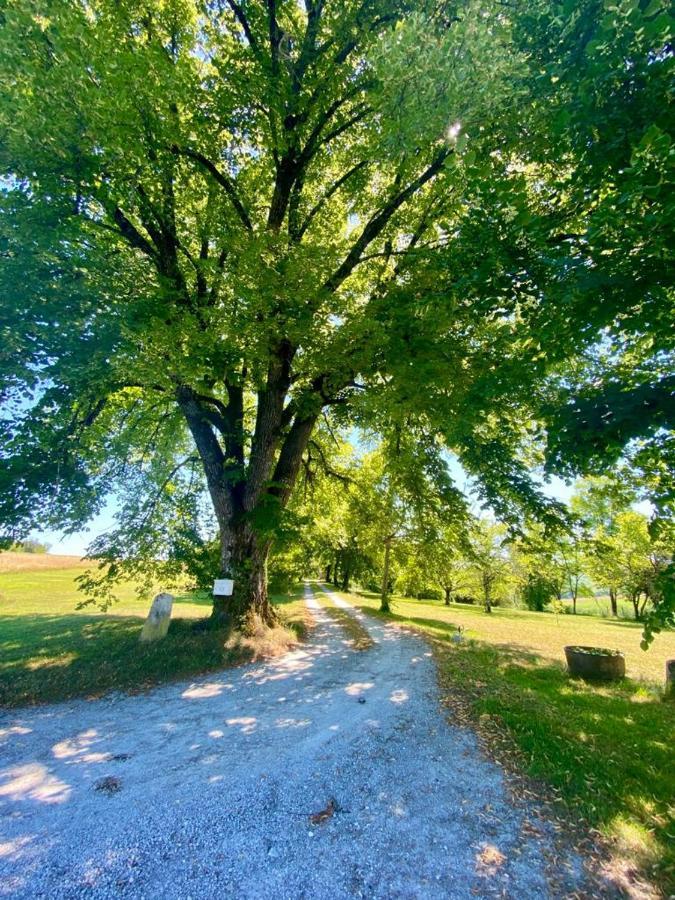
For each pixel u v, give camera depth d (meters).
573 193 4.69
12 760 4.32
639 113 3.67
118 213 8.73
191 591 10.52
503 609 38.28
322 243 10.44
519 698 6.42
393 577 26.17
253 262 7.03
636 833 3.20
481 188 4.38
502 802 3.66
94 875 2.74
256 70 8.62
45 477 7.81
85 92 6.12
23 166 6.75
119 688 6.65
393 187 9.96
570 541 9.71
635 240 3.68
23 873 2.75
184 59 8.82
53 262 6.49
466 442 9.37
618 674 8.79
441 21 6.36
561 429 3.93
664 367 5.72
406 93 4.59
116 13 7.88
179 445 13.37
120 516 9.83
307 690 6.81
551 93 4.43
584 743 4.87
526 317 5.08
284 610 16.45
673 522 4.32
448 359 7.69
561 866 2.90
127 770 4.14
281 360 9.23
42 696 6.18
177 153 8.68
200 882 2.70
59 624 11.05
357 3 8.71
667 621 3.60
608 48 3.44
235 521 9.99
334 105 9.47
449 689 6.88
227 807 3.52
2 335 5.98
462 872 2.83
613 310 4.14
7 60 5.83
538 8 4.39
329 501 16.70
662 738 5.36
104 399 9.25
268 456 10.16
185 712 5.77
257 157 10.71
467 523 12.34
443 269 6.27
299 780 3.98
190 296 8.52
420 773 4.13
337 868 2.85
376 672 8.02
